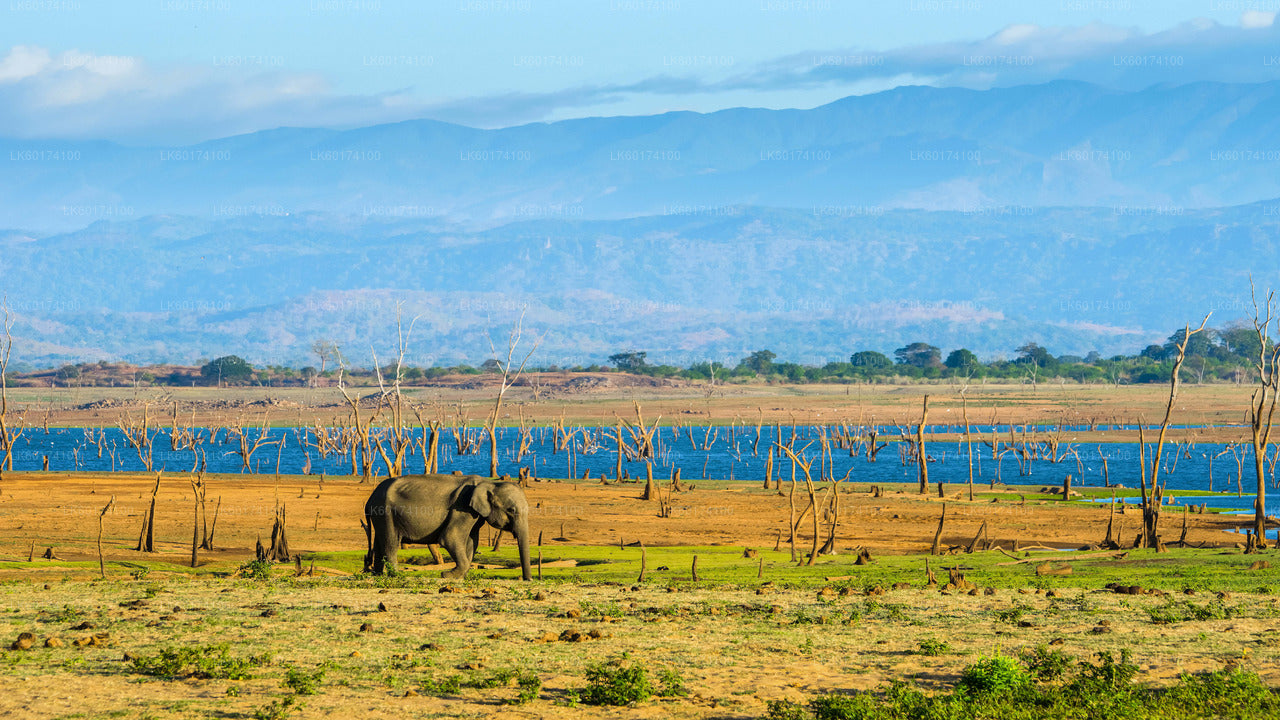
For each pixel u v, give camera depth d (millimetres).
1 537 85000
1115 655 39625
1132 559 79250
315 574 64562
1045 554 86875
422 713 30312
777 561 83062
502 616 46688
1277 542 94188
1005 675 33438
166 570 66438
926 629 44969
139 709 30031
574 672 35938
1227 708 31266
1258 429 95875
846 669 37219
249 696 31688
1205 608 49906
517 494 64438
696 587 59969
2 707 29922
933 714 29734
